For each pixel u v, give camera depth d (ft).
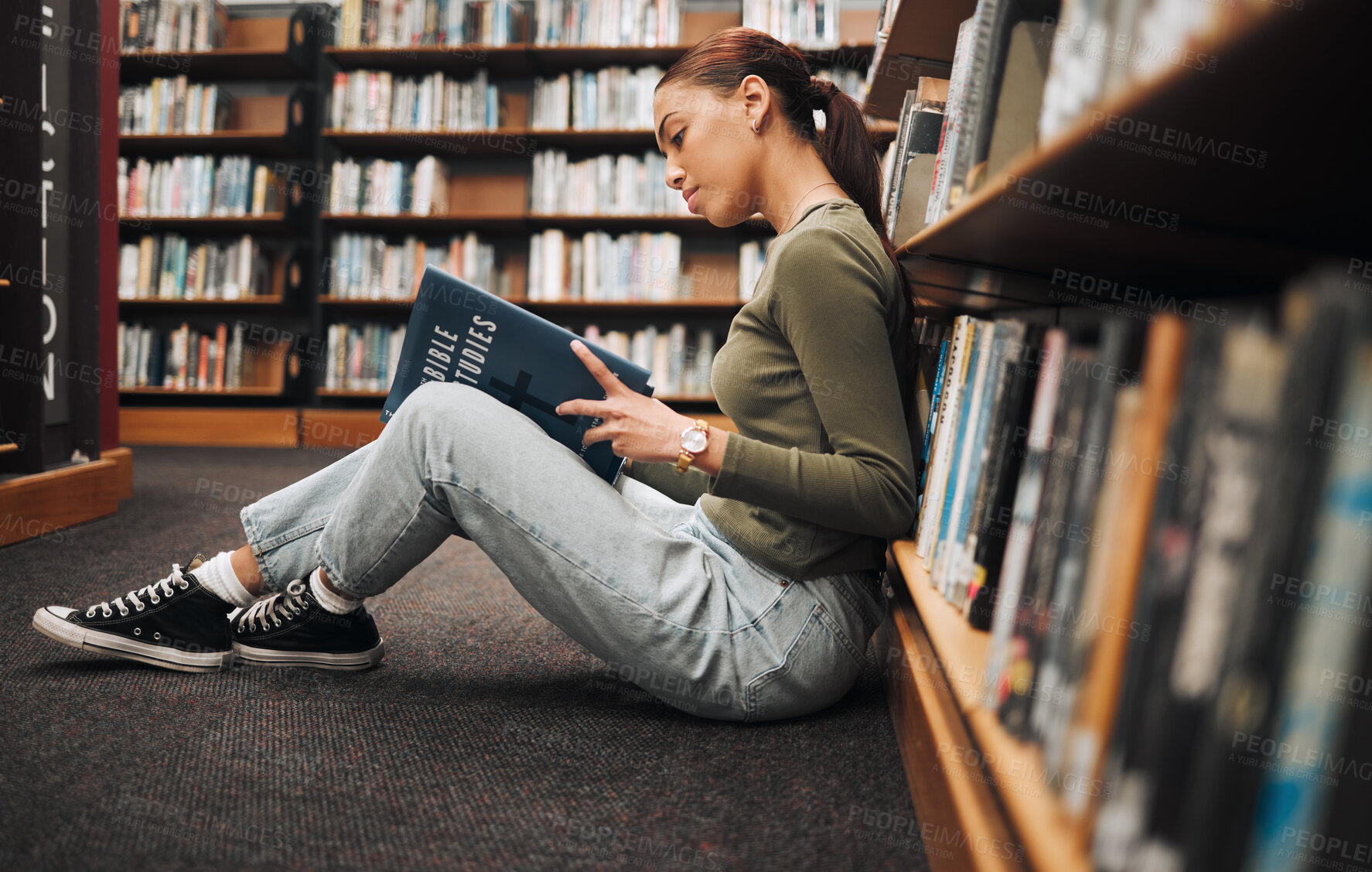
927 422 4.12
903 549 4.07
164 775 2.90
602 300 13.34
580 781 2.95
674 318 14.11
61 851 2.41
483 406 3.23
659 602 3.16
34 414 6.97
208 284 13.93
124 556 6.23
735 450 2.97
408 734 3.30
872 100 7.04
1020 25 2.55
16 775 2.85
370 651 4.04
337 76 13.56
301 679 3.85
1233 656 1.01
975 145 2.64
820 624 3.27
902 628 3.69
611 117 13.28
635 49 13.05
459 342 3.31
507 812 2.72
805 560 3.21
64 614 3.77
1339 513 0.89
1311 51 1.05
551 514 3.14
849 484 2.96
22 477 6.79
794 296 3.05
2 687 3.62
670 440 3.01
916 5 5.08
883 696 3.89
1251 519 1.01
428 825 2.64
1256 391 1.03
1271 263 2.26
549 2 13.24
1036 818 1.51
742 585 3.26
